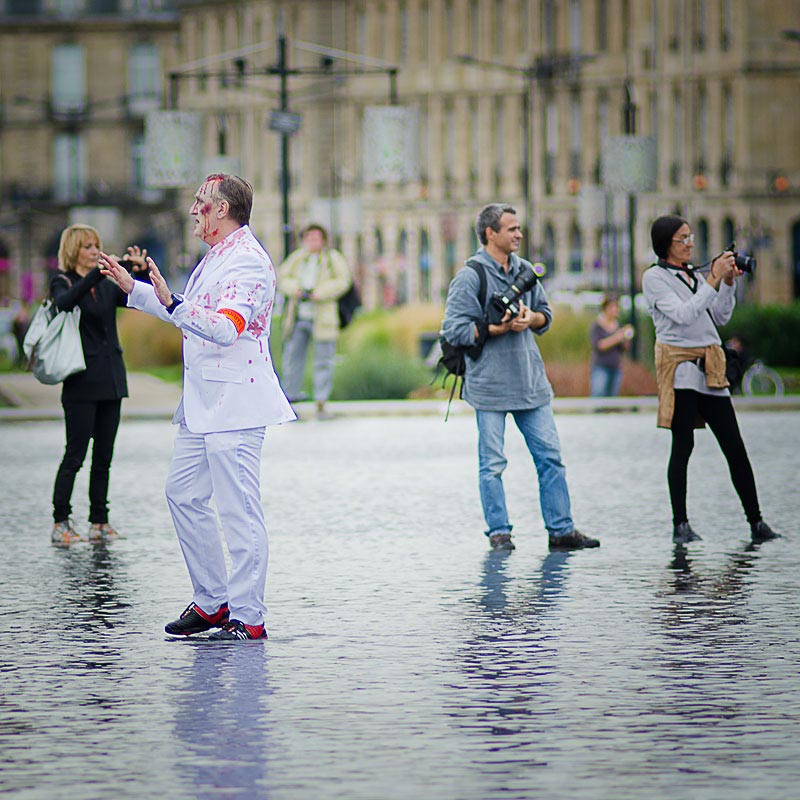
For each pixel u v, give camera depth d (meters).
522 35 101.44
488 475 16.41
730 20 93.12
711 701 10.23
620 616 12.91
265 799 8.32
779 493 20.59
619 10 97.31
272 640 12.13
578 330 45.28
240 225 12.04
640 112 96.25
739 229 92.62
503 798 8.30
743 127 92.56
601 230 95.88
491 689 10.57
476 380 16.42
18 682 10.88
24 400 40.78
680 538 16.75
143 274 17.08
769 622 12.62
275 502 20.16
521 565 15.37
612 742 9.32
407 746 9.26
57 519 17.06
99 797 8.39
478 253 16.55
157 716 9.97
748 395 42.81
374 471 23.67
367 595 13.89
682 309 16.41
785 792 8.38
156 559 15.86
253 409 12.05
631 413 35.28
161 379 49.56
